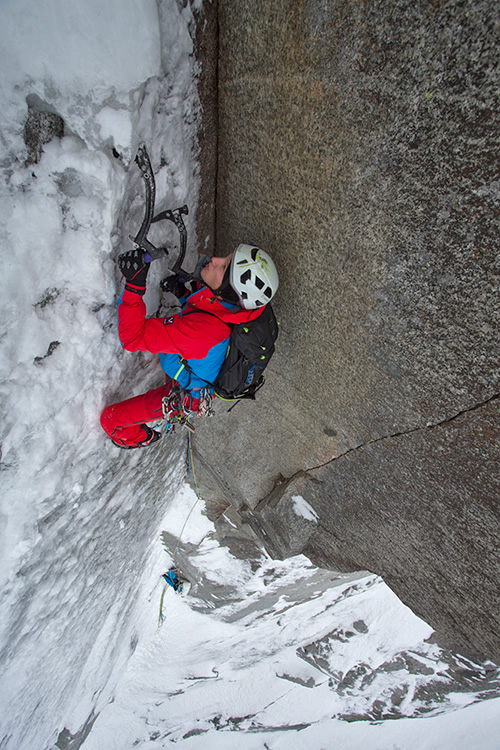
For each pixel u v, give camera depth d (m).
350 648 7.78
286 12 1.48
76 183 1.65
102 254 1.89
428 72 1.31
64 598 3.25
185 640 7.55
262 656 8.09
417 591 3.05
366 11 1.31
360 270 1.92
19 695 3.36
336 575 6.01
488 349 1.69
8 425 1.95
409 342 1.95
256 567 6.12
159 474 4.31
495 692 7.11
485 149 1.33
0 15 1.22
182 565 6.41
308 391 2.68
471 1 1.13
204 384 2.30
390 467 2.52
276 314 2.45
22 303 1.73
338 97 1.54
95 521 3.24
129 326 1.82
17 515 2.25
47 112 1.47
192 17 1.60
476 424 1.93
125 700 7.85
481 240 1.50
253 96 1.79
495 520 2.18
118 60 1.44
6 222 1.55
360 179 1.67
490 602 2.57
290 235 2.11
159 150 1.84
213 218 2.48
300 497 3.35
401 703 7.73
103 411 2.50
